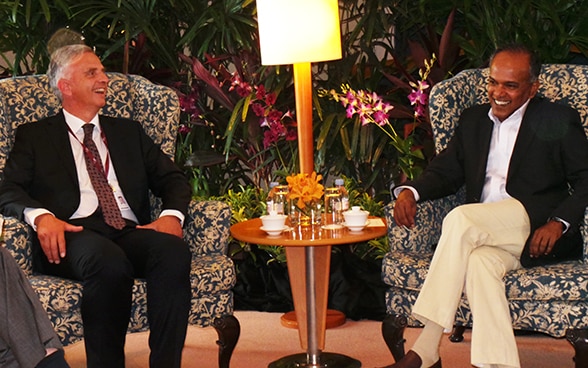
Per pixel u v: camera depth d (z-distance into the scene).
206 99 5.73
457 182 3.87
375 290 4.68
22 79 4.02
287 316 4.65
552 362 3.93
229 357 3.70
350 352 4.14
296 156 5.16
